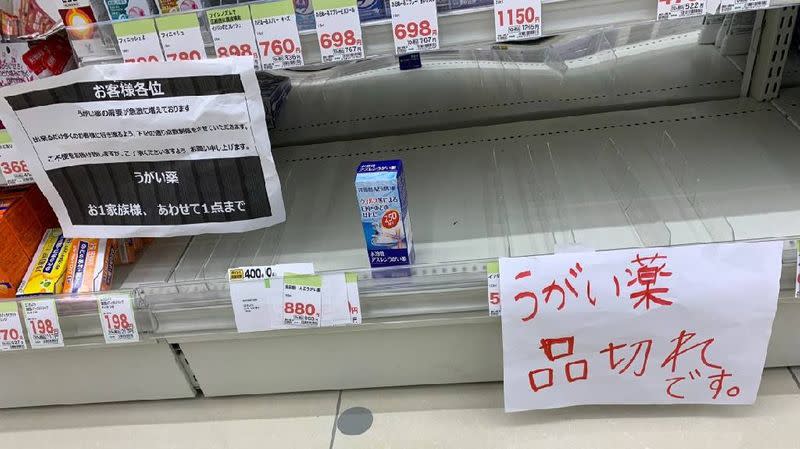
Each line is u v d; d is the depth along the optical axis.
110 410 1.18
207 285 1.02
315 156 1.47
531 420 1.02
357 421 1.06
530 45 1.86
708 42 1.70
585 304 0.92
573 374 0.99
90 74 0.84
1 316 1.03
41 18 0.92
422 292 0.96
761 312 0.90
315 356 1.08
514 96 1.62
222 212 0.98
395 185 0.87
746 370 0.95
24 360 1.13
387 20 0.75
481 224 1.11
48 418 1.19
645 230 1.01
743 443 0.93
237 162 0.93
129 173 0.95
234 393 1.16
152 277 1.11
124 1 0.85
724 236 0.96
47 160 0.94
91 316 1.03
